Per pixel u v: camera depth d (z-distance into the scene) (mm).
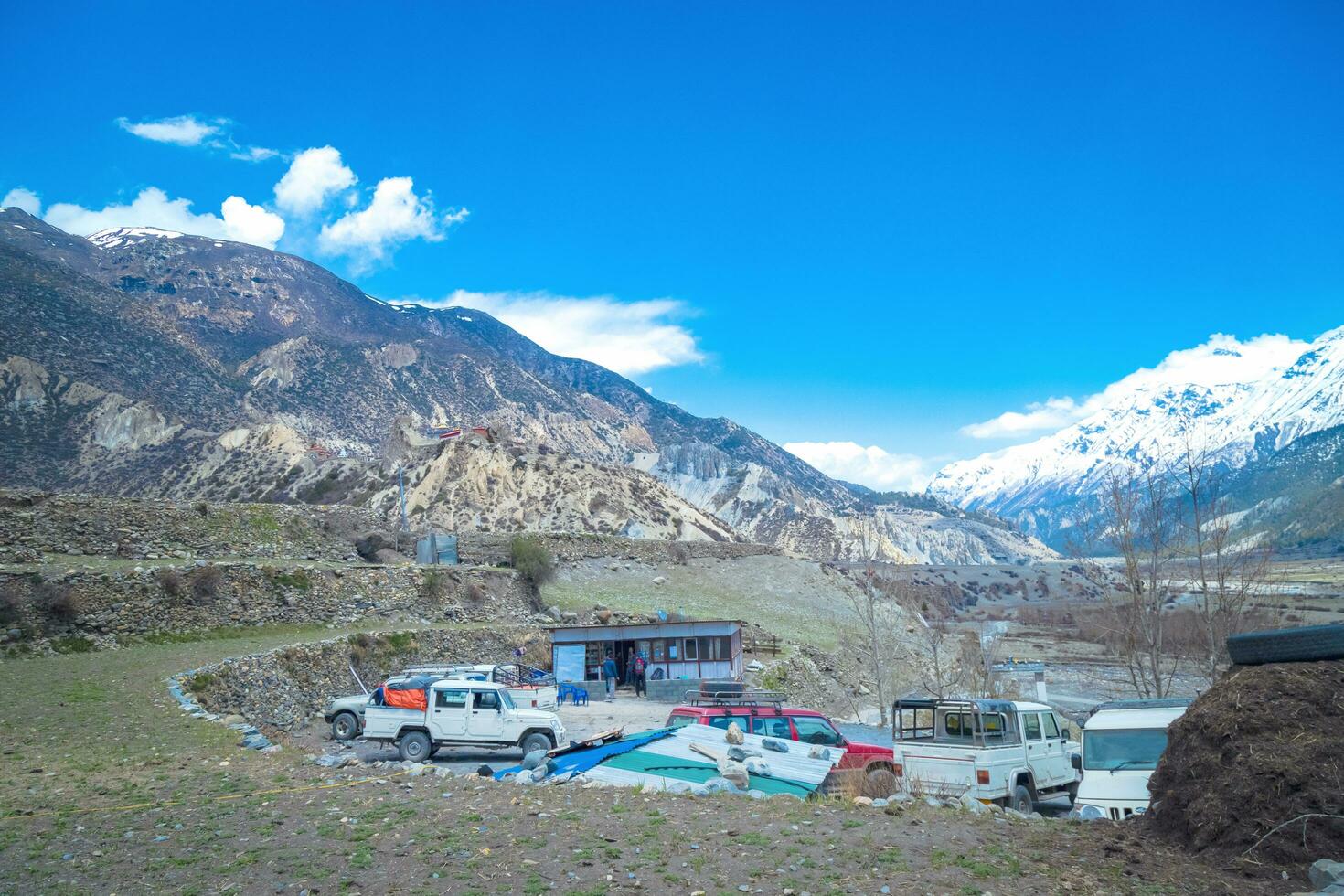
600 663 43719
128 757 16516
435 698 22156
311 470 150625
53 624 28922
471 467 128000
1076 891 8617
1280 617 30656
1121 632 32219
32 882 9438
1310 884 8352
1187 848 9891
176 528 43344
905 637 64000
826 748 18219
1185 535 30859
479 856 10055
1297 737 9758
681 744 17016
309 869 9695
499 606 51500
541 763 16281
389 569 46094
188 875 9625
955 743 15875
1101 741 14742
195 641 32344
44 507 38969
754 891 8820
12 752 16500
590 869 9602
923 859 9820
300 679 30688
